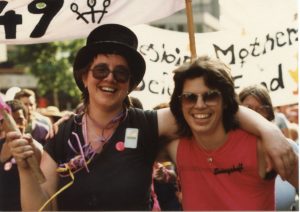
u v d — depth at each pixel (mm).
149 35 5328
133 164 3043
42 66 22250
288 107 8859
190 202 3088
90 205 3000
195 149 3088
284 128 6363
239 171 2998
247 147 3004
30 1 4266
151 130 3121
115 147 3061
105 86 3055
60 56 22234
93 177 3012
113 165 3025
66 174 3049
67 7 4297
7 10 4266
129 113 3160
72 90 22438
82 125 3125
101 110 3086
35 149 3090
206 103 2947
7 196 4426
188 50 5293
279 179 4254
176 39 5312
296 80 5270
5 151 4406
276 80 5309
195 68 2955
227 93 2984
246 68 5352
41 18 4281
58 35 4316
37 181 2977
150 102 5305
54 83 22406
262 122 3002
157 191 4555
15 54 22719
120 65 3076
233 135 3033
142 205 3037
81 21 4312
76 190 3012
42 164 3123
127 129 3092
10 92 7031
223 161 3014
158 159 3348
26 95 6426
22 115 5125
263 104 4383
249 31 5355
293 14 5520
